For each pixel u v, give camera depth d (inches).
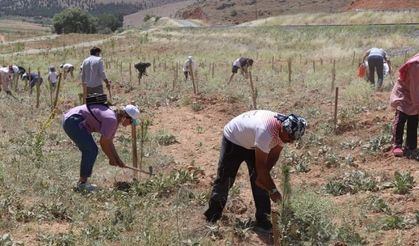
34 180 316.2
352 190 306.5
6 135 452.1
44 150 397.1
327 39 1540.4
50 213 267.7
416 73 349.4
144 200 283.6
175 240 233.6
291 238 239.3
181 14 4581.7
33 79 752.3
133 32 2509.8
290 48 1512.1
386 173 331.6
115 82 821.2
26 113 560.4
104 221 254.1
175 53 1569.9
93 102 307.1
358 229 251.4
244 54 1418.6
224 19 3863.2
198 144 443.2
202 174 345.4
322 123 470.3
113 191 302.8
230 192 294.2
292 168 358.9
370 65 601.6
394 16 1932.8
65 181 322.3
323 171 352.8
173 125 522.0
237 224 255.9
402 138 364.5
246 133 238.4
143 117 552.7
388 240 236.8
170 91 705.6
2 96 695.1
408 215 262.7
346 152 393.4
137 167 346.9
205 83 772.0
